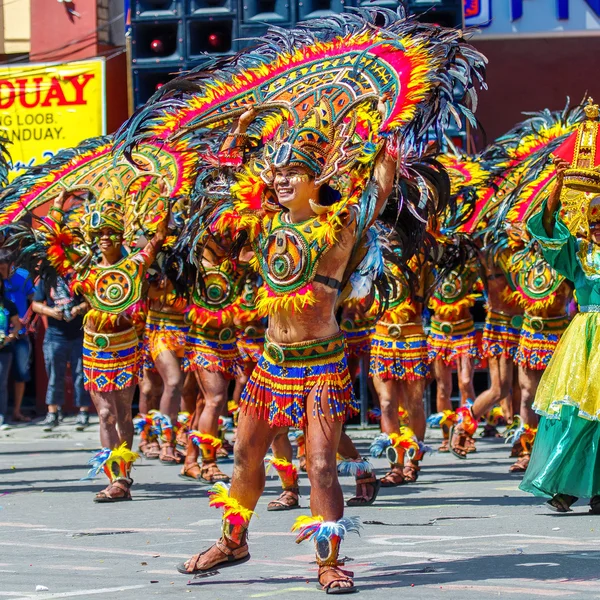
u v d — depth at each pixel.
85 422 26.81
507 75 27.73
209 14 26.30
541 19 27.58
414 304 17.14
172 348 19.39
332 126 10.16
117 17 29.33
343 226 9.73
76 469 19.89
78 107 28.22
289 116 10.96
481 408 20.33
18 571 10.53
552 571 9.94
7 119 28.30
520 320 20.00
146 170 16.44
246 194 10.19
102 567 10.68
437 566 10.30
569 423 13.35
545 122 19.53
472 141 25.09
